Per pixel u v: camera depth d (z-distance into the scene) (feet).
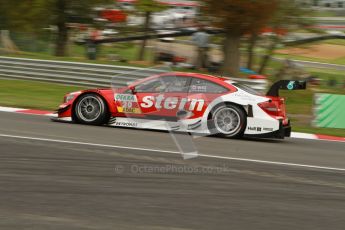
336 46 246.47
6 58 107.65
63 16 138.82
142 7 140.26
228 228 27.63
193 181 37.96
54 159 42.75
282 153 53.01
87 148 48.16
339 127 77.56
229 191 35.73
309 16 128.36
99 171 39.40
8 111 72.90
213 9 104.27
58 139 51.85
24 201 30.73
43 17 135.44
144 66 108.68
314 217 30.68
